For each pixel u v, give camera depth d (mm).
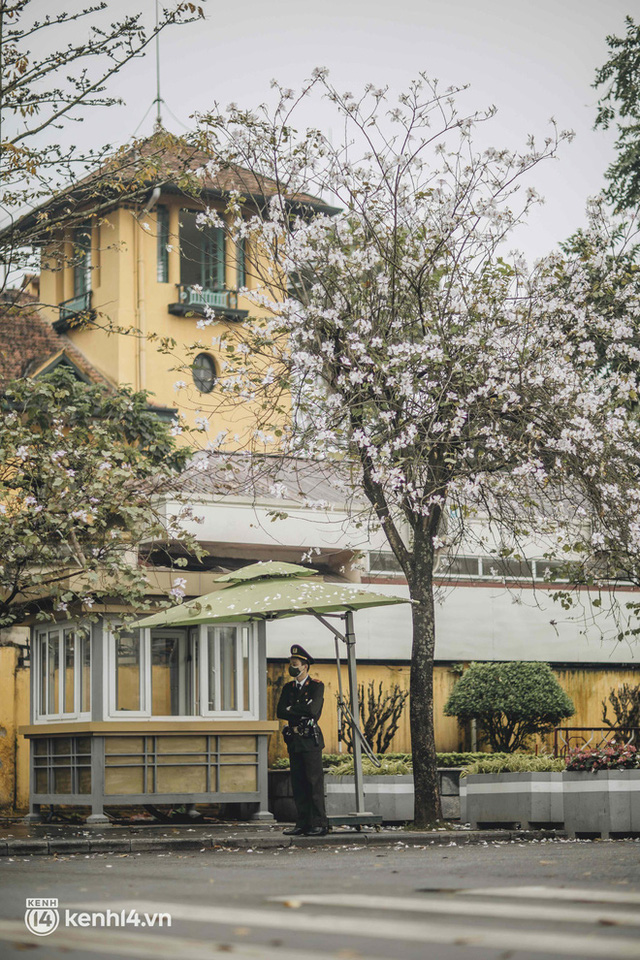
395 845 14523
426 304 17875
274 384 17984
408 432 16594
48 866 11562
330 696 22750
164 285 36125
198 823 18562
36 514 17094
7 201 18750
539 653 24984
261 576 17156
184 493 22422
